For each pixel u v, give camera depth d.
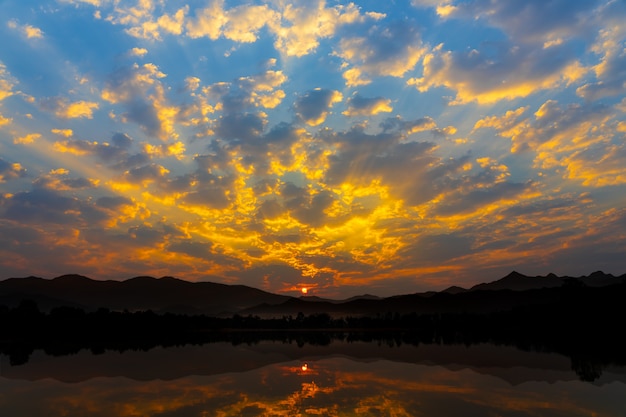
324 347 101.69
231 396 35.19
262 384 41.72
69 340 143.50
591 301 159.38
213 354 82.19
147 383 43.25
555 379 43.69
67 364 63.53
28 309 165.88
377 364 60.06
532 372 49.56
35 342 132.75
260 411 29.58
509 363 59.91
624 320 137.38
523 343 108.06
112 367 58.97
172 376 48.62
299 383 42.16
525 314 194.62
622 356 70.00
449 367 55.38
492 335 152.25
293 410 29.78
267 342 129.38
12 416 29.41
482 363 60.03
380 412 29.03
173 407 31.19
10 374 51.81
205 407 31.06
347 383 41.81
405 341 126.81
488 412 28.80
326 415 28.28
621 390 36.97
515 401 32.31
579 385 39.66
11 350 96.69
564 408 29.88
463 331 194.88
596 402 31.78
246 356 76.50
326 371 52.09
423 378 44.94
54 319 170.25
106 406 31.86
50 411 30.62
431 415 28.11
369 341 129.62
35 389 40.19
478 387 38.75
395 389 37.81
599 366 55.59
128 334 189.00
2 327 155.12
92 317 181.38
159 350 95.25
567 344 101.88
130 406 31.73
